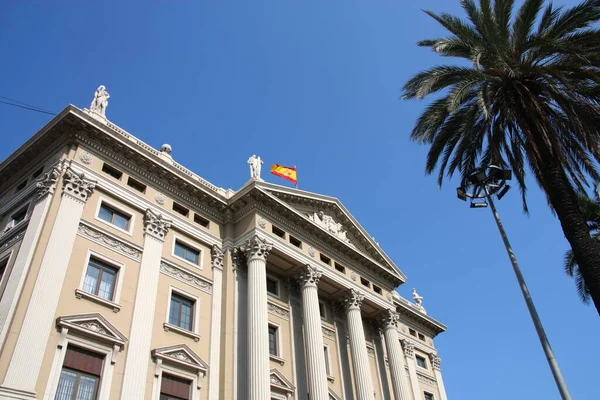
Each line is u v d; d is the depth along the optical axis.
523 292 18.77
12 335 20.95
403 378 39.25
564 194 21.64
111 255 26.89
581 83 22.86
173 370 26.42
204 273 31.77
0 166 30.64
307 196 38.78
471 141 25.62
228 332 29.89
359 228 43.00
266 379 27.66
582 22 23.20
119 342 24.48
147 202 30.39
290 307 35.28
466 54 25.56
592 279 19.94
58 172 26.52
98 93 31.61
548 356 17.02
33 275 22.97
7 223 27.61
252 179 34.84
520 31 23.73
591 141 21.30
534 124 22.86
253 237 32.75
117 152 30.08
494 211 20.69
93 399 22.64
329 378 34.97
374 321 43.38
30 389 20.20
